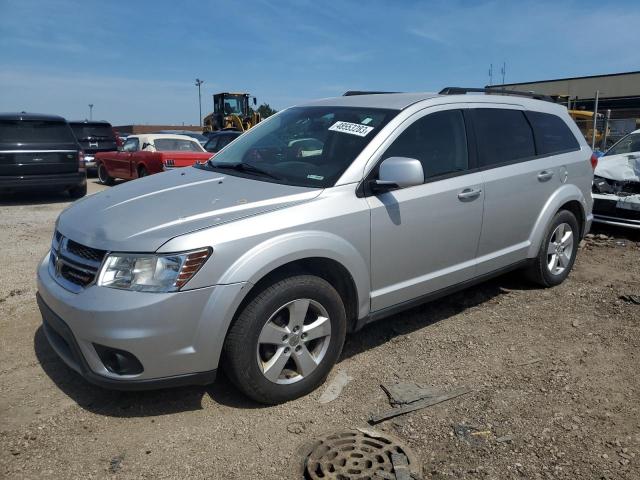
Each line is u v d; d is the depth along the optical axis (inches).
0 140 429.7
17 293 206.7
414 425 126.3
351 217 140.5
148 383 118.3
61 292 125.3
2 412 129.4
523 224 194.2
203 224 122.7
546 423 127.1
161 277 116.0
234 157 175.3
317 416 130.0
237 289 120.4
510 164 187.2
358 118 163.2
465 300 203.6
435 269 166.4
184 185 151.7
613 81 1291.8
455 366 154.0
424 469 111.6
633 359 158.4
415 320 185.5
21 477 108.0
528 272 209.9
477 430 124.4
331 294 136.6
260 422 127.3
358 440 120.1
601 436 122.3
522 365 154.9
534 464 113.1
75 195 494.6
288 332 131.3
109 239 121.3
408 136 158.6
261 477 109.6
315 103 189.2
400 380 146.1
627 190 301.3
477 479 108.9
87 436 121.3
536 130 203.0
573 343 168.7
